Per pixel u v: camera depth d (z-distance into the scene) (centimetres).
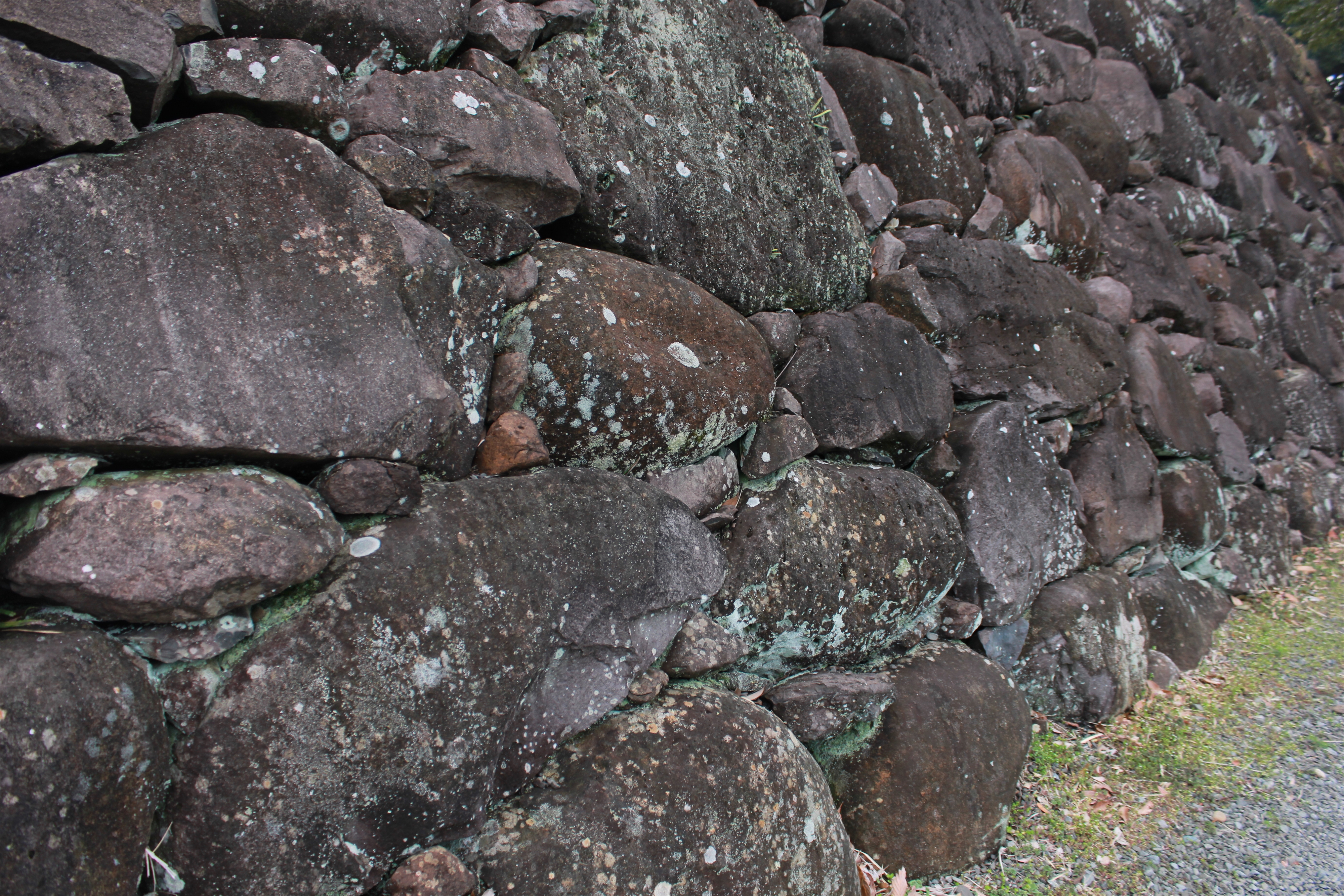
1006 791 239
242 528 114
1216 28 654
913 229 307
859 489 238
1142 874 234
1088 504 347
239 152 127
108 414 110
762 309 235
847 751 223
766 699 214
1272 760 299
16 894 92
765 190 237
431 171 154
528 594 147
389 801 127
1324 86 875
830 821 191
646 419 181
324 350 129
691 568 184
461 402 147
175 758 113
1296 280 655
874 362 255
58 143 111
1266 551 482
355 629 124
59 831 96
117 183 115
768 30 251
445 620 134
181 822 112
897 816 216
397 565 131
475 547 141
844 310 272
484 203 164
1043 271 348
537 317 168
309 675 120
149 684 111
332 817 122
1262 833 257
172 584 108
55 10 112
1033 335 332
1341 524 594
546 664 152
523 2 188
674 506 183
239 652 118
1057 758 281
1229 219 567
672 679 185
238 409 119
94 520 107
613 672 166
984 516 283
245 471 121
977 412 301
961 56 357
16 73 107
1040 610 306
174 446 114
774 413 225
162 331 115
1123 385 384
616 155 193
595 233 192
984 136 367
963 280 309
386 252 140
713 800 164
